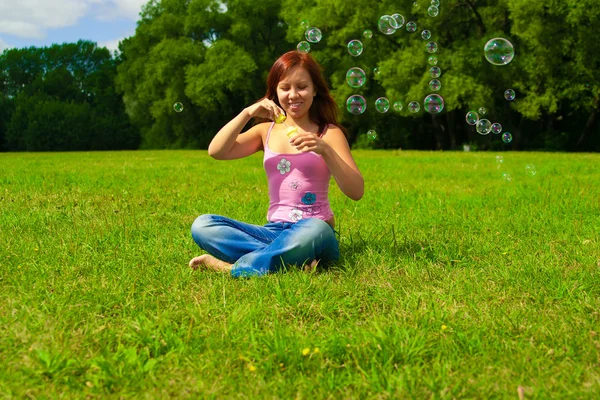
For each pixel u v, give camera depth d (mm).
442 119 23188
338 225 3570
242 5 25812
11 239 3080
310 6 23016
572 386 1465
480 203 4441
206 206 4371
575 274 2420
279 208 2668
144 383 1506
